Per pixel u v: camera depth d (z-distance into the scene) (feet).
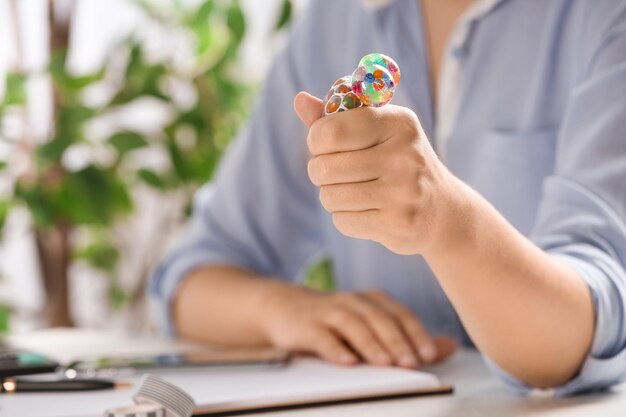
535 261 3.26
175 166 7.24
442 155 4.64
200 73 7.42
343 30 5.12
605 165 3.70
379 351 3.76
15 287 8.52
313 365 3.77
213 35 7.54
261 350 4.17
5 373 3.60
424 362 3.87
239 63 7.69
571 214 3.69
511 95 4.47
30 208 6.90
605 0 4.11
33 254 8.10
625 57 3.92
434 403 3.29
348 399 3.29
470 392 3.44
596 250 3.55
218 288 4.71
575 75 4.23
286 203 5.34
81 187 6.95
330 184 2.96
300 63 5.28
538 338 3.28
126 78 7.16
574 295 3.31
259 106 5.41
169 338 4.93
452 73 4.60
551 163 4.37
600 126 3.76
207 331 4.67
